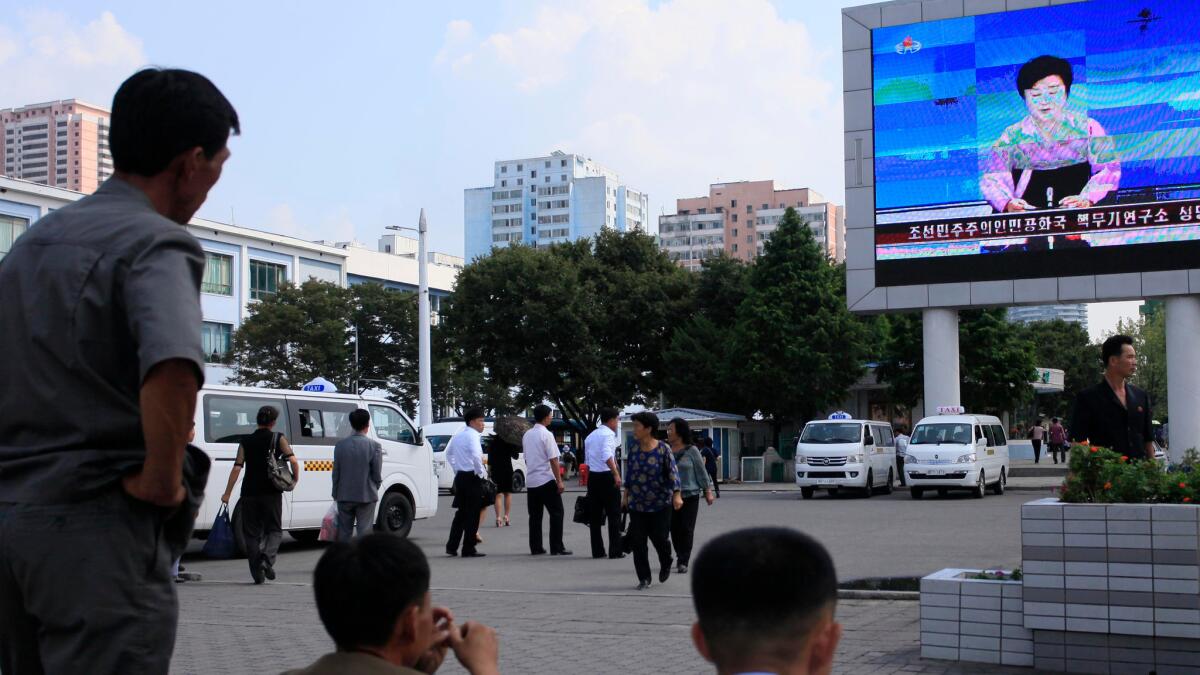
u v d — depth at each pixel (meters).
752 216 178.50
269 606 11.25
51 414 2.71
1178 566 6.87
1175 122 27.19
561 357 46.41
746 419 43.22
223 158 3.02
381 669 2.53
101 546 2.67
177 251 2.77
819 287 41.59
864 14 30.56
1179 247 27.05
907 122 30.03
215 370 59.94
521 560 15.64
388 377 56.69
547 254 47.12
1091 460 7.45
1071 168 28.19
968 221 29.28
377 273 91.69
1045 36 28.62
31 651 2.82
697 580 2.06
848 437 30.16
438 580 13.31
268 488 13.30
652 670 7.74
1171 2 27.33
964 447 28.25
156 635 2.76
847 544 16.61
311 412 17.69
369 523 13.82
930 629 7.82
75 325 2.70
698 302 47.81
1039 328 81.62
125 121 2.89
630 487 12.35
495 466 22.19
